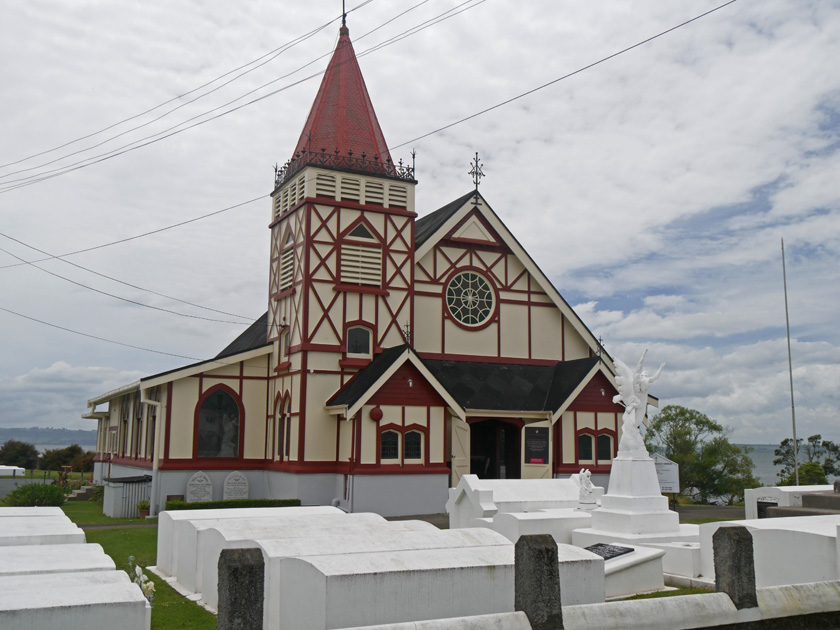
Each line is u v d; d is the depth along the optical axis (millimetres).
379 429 29969
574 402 33844
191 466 31875
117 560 18922
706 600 10297
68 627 8383
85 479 58750
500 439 35156
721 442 48094
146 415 35156
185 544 15734
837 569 13812
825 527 14945
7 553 11875
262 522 15562
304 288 31891
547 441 32875
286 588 11336
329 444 31422
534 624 8758
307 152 33250
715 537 10844
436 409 30953
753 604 10570
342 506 30078
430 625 8336
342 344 32156
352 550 12312
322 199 32594
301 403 31125
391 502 29734
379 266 33250
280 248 35125
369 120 35156
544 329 36875
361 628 8203
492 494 21609
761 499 25047
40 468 69250
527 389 34594
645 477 19203
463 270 35719
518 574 9016
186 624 12398
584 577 12195
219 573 8008
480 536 13492
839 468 59406
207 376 32875
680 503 45375
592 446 33906
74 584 9688
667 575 16422
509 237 36312
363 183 33500
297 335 32125
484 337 35625
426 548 12742
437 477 30547
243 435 33281
